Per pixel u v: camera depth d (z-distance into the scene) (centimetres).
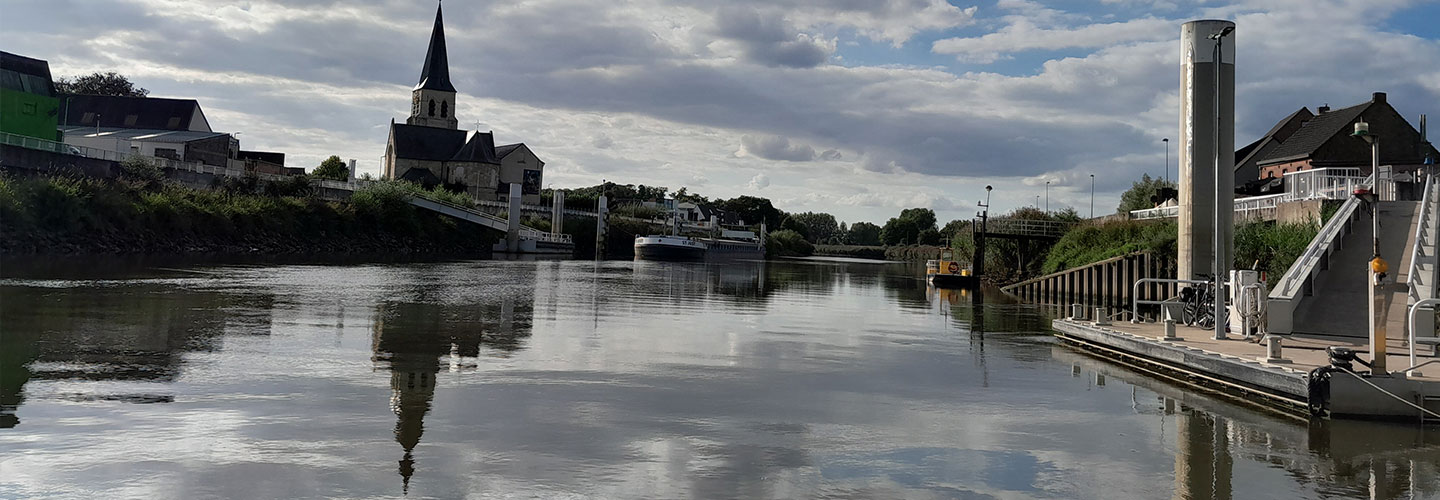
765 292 4362
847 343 2194
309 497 844
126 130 10619
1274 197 4019
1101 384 1614
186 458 961
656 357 1822
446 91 14312
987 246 6253
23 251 5184
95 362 1523
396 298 3106
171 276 3809
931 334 2470
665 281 5119
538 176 14650
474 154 13650
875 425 1234
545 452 1034
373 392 1346
